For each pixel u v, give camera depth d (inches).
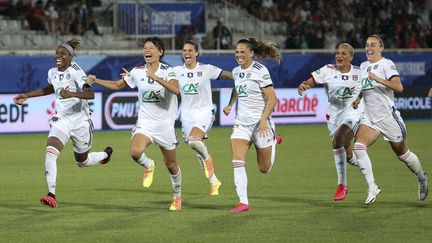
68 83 1180.5
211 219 1061.8
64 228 997.2
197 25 2962.6
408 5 3403.1
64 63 1176.2
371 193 1152.8
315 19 3233.3
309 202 1213.7
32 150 2018.9
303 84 1299.2
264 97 1127.0
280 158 1838.1
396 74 1140.5
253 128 1127.6
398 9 3356.3
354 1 3321.9
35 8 2901.1
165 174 1598.2
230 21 3193.9
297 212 1116.5
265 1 3280.0
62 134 1178.0
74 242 911.7
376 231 973.8
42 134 2410.2
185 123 1398.9
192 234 957.2
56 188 1387.8
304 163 1747.0
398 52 2864.2
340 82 1282.0
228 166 1710.1
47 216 1088.8
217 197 1282.0
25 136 2354.8
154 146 2144.4
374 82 1155.3
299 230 981.8
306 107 2743.6
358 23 3292.3
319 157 1859.0
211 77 1391.5
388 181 1460.4
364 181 1471.5
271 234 957.2
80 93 1144.2
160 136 1140.5
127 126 2539.4
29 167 1701.5
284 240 922.1
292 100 2714.1
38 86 2427.4
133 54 2588.6
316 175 1555.1
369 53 1164.5
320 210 1133.7
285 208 1152.8
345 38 3208.7
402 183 1432.1
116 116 2522.1
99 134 2409.0
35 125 2436.0
